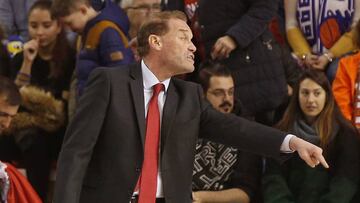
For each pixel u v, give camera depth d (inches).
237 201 597.0
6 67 703.7
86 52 639.1
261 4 626.5
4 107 570.6
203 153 605.9
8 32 749.3
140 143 428.1
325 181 587.8
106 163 426.0
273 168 596.7
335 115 602.5
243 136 442.3
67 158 419.2
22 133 668.1
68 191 410.6
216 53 625.3
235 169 606.9
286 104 648.4
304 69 669.9
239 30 619.8
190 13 674.2
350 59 664.4
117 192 423.5
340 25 693.9
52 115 672.4
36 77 691.4
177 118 438.3
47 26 689.6
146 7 671.8
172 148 434.9
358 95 653.3
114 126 425.4
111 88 430.0
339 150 592.1
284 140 432.5
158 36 440.8
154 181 429.4
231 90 618.2
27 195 551.2
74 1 646.5
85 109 428.1
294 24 711.1
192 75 669.3
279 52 652.1
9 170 550.3
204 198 592.1
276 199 582.9
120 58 628.7
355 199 594.6
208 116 451.8
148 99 440.8
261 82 634.2
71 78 689.0
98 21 639.1
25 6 757.9
